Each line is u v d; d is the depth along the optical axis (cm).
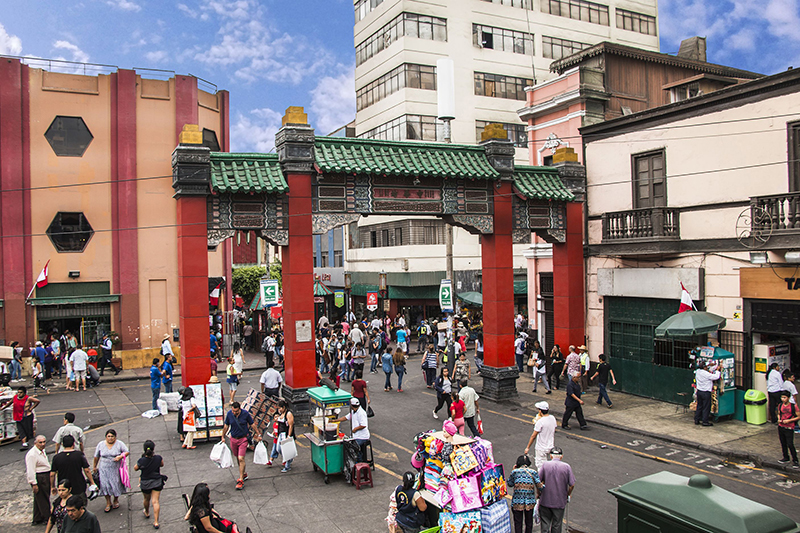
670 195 1783
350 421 1178
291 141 1584
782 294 1450
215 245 1548
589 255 2073
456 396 1373
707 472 1195
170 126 2658
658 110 1800
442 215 1808
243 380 2327
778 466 1202
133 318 2548
